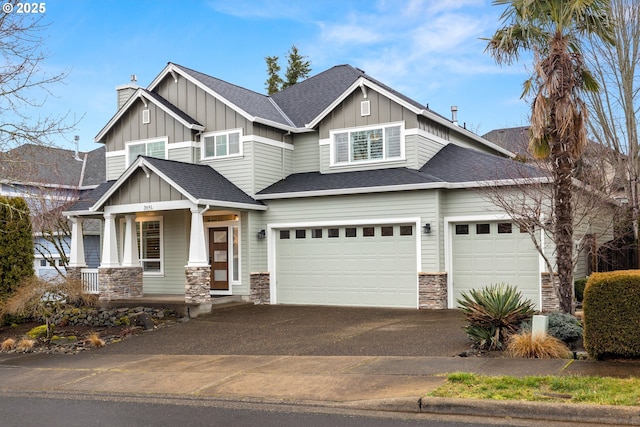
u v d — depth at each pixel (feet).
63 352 44.86
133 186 61.77
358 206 60.54
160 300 60.39
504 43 42.14
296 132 70.74
